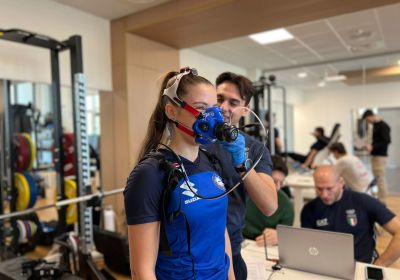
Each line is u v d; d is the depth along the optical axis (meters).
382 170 4.98
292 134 7.57
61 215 3.23
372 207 2.09
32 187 3.43
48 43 3.00
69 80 3.69
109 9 3.77
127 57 4.01
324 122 6.97
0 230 3.22
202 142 0.93
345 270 1.55
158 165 0.88
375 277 1.53
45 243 3.60
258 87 4.57
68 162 3.69
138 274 0.84
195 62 5.71
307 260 1.64
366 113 5.30
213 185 0.98
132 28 3.93
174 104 0.95
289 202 2.49
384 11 3.96
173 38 4.27
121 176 4.09
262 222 2.43
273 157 2.51
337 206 2.17
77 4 3.62
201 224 0.92
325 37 4.96
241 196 1.44
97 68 3.98
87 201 2.80
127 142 4.03
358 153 5.99
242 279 1.44
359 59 6.11
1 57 3.14
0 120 3.62
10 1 3.16
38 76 3.43
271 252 1.95
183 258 0.91
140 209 0.84
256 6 3.28
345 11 3.45
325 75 6.92
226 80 1.40
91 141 4.49
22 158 3.55
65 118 5.04
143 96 4.20
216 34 4.13
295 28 4.54
